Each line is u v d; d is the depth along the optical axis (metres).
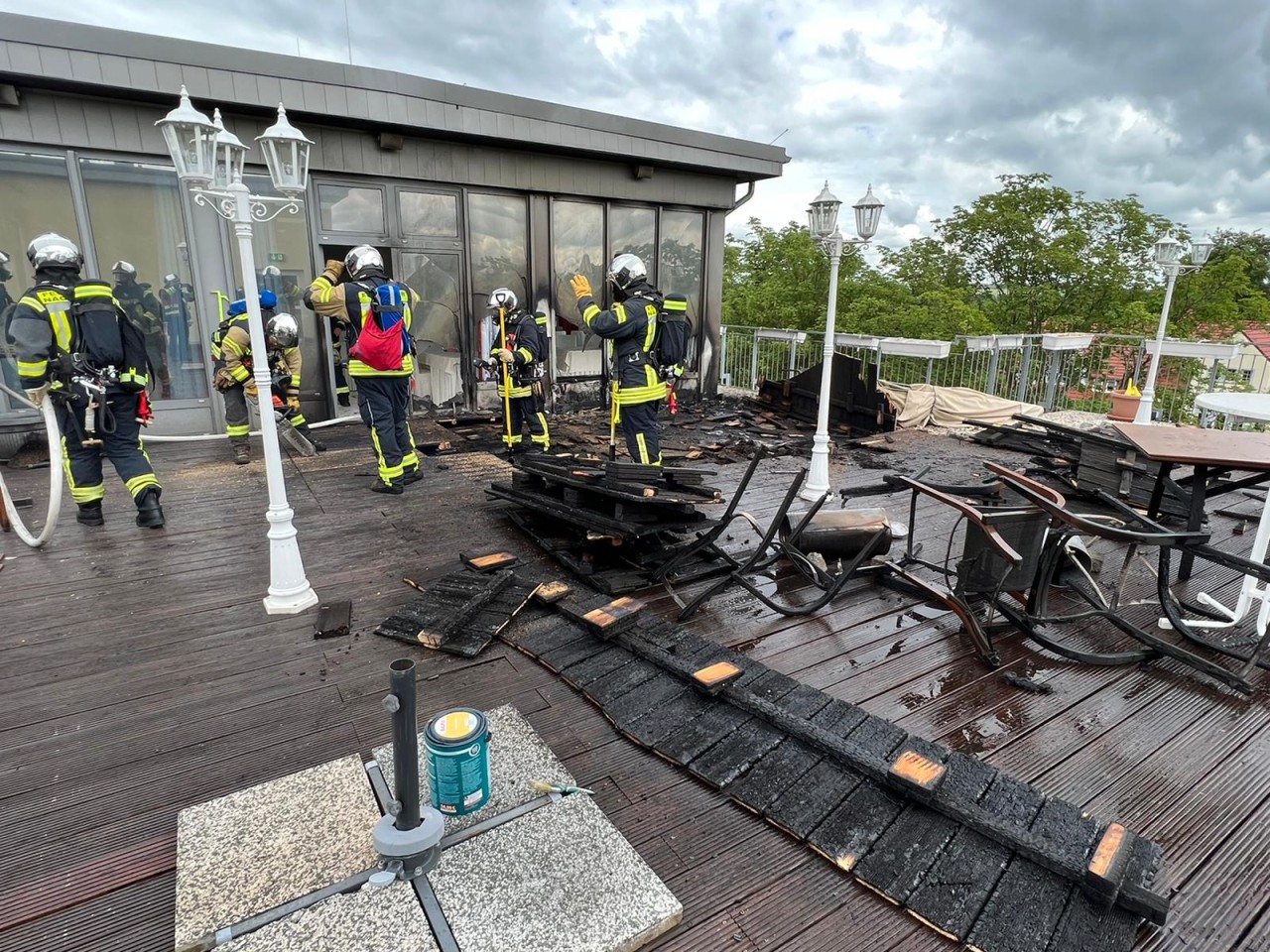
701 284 10.05
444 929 1.52
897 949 1.56
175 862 1.77
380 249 8.04
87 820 1.91
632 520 3.56
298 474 5.64
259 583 3.55
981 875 1.73
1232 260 16.53
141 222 6.34
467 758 1.78
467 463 6.16
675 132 8.65
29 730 2.32
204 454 6.26
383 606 3.29
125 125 6.03
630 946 1.52
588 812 1.89
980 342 8.89
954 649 3.01
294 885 1.64
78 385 3.88
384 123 6.84
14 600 3.33
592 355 9.29
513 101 7.45
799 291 19.45
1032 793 2.02
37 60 5.30
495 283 8.41
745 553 4.02
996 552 2.85
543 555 3.97
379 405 4.99
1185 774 2.19
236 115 6.47
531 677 2.68
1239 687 2.65
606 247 9.09
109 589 3.46
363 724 2.37
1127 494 4.72
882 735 2.30
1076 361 9.69
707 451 6.89
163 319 6.59
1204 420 8.41
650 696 2.50
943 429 8.18
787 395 8.95
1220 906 1.69
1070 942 1.55
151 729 2.33
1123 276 17.22
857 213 4.77
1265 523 3.00
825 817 1.93
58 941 1.54
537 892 1.63
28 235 5.92
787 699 2.51
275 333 5.98
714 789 2.06
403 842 1.63
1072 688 2.69
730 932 1.59
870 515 3.92
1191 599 3.55
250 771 2.13
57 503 3.83
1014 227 17.45
